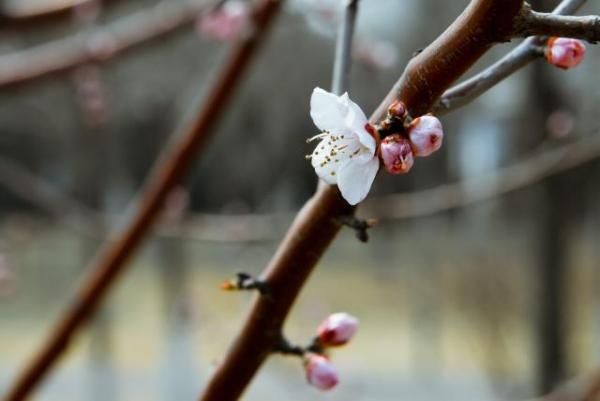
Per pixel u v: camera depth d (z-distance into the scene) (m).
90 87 0.96
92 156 1.91
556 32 0.39
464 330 2.02
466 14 0.40
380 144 0.40
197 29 0.93
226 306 1.35
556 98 1.17
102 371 1.86
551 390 1.21
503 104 1.33
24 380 0.80
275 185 2.50
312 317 1.51
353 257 2.34
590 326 1.88
